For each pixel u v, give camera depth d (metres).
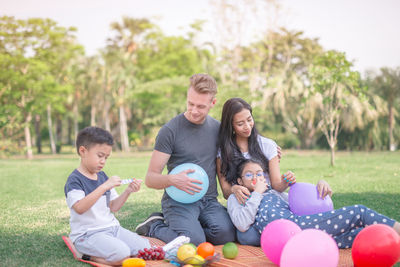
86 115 47.06
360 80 24.97
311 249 2.54
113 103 37.12
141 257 3.17
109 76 35.47
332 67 12.97
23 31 28.14
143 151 36.09
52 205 6.29
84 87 36.88
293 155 21.58
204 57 31.80
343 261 2.98
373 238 2.66
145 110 38.38
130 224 4.78
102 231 3.30
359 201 5.96
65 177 11.04
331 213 3.21
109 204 3.54
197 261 2.89
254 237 3.59
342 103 13.23
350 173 10.53
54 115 42.59
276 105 28.91
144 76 33.91
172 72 31.89
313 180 9.15
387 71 25.75
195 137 3.87
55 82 29.47
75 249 3.45
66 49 32.38
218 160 4.05
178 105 30.30
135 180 3.48
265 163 3.99
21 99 27.80
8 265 3.12
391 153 21.78
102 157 3.39
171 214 3.75
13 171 13.28
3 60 26.80
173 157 3.89
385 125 25.55
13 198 7.08
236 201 3.73
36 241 3.91
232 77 30.84
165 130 3.80
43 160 22.92
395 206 5.48
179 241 3.33
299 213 3.47
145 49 34.47
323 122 13.57
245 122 3.87
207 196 3.95
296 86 28.25
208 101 3.70
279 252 2.88
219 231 3.66
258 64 33.56
